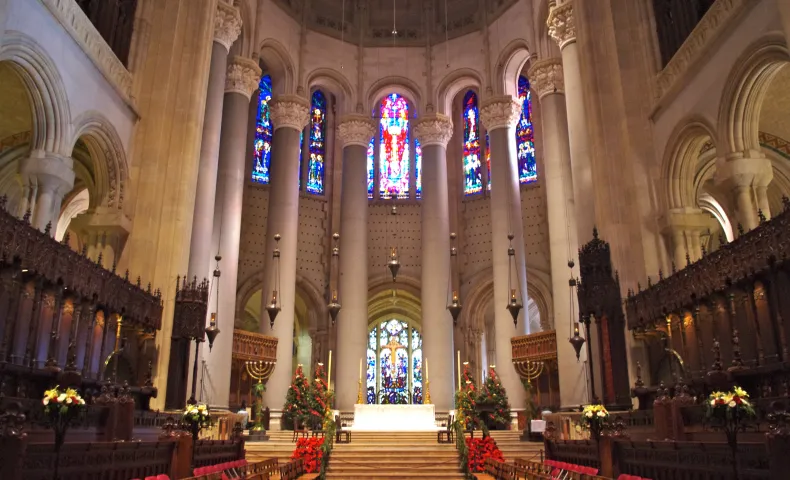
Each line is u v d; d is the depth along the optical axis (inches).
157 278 656.4
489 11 1207.6
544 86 984.9
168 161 695.7
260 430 796.0
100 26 660.7
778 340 413.1
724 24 539.5
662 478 367.9
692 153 635.5
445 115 1218.0
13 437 254.7
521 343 960.3
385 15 1290.6
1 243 405.4
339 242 1168.8
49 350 455.2
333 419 741.9
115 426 430.3
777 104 738.8
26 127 791.7
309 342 1272.1
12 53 494.0
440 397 1054.4
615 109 706.8
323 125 1363.2
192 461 436.5
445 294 1111.0
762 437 345.7
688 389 476.7
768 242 416.5
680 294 528.7
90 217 649.6
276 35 1133.1
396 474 587.2
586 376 754.8
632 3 724.7
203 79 737.6
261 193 1261.1
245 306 1234.0
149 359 625.6
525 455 702.5
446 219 1157.1
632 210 667.4
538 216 1232.8
